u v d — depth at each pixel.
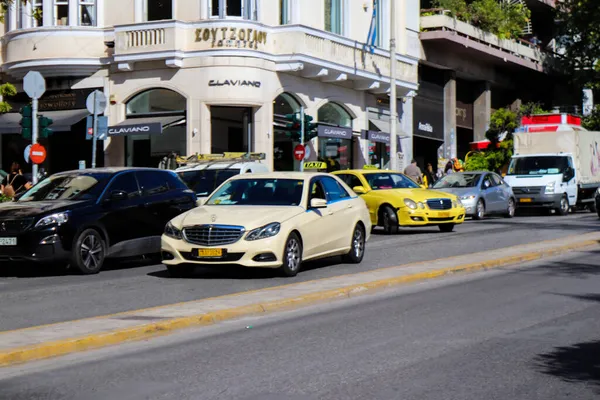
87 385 7.44
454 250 19.70
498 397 7.02
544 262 17.33
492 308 11.62
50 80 35.47
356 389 7.24
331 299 12.44
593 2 54.00
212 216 14.59
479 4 50.53
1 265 17.70
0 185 27.97
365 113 40.97
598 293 12.99
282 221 14.63
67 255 15.75
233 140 34.25
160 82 33.72
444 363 8.26
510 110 54.16
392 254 18.88
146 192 17.55
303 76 36.06
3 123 35.28
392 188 25.78
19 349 8.44
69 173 17.47
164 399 6.95
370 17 41.03
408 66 42.41
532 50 55.16
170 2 33.97
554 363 8.27
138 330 9.61
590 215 35.72
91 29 34.38
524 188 35.62
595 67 55.66
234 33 32.88
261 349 8.96
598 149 39.88
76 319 10.82
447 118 49.03
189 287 13.75
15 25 35.34
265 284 13.98
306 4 36.72
